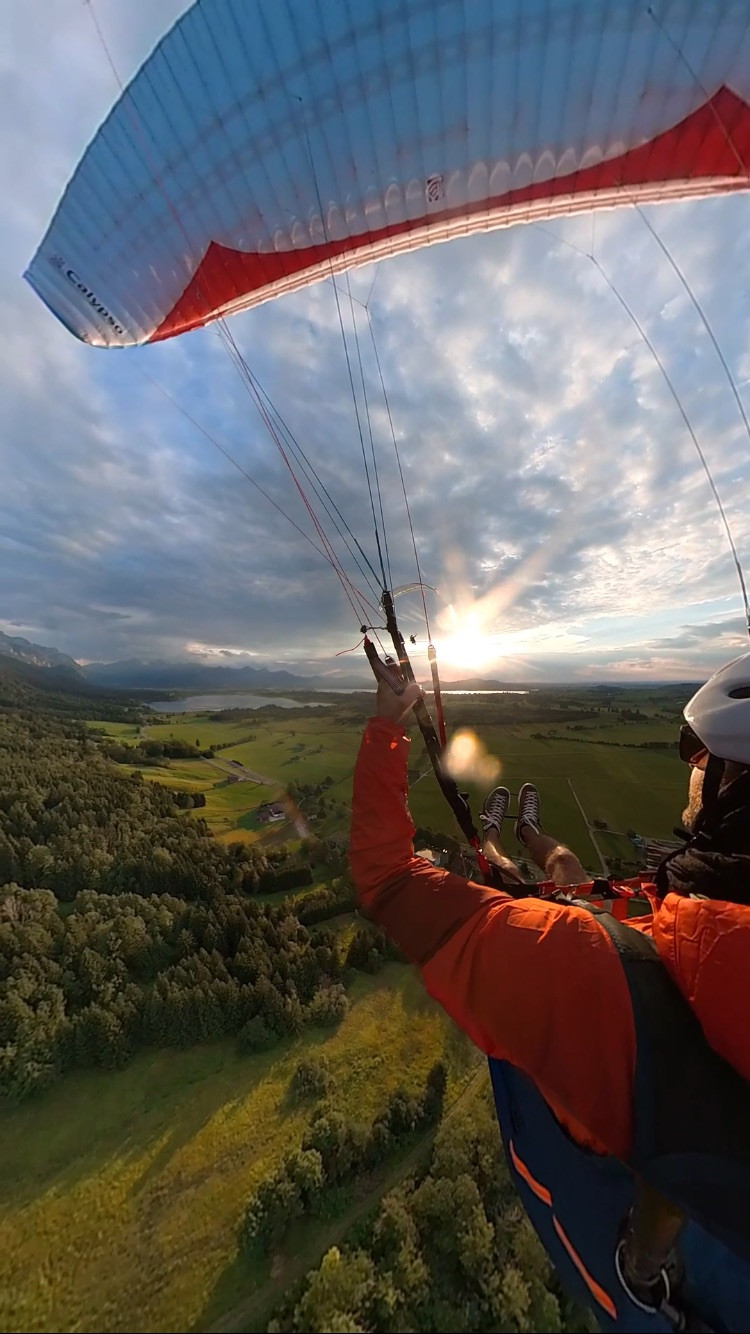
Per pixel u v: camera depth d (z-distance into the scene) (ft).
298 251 12.88
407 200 11.57
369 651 6.44
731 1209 3.15
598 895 7.80
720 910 3.80
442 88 10.04
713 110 9.10
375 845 5.48
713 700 5.10
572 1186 5.61
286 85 10.52
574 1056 3.69
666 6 8.42
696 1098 3.35
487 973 4.21
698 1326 4.72
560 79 9.54
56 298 14.92
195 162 11.87
